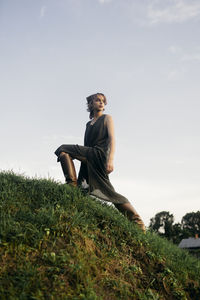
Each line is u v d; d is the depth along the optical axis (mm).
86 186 5270
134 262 4211
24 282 3088
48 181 5191
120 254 4215
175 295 3938
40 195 4742
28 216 4031
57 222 4008
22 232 3730
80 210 4625
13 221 3855
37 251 3551
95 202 5148
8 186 4836
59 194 4773
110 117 5508
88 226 4340
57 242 3754
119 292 3531
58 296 3061
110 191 5027
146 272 4141
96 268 3643
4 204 4273
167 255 4652
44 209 4219
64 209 4449
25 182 5113
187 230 53188
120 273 3842
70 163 5176
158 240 5074
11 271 3234
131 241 4543
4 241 3570
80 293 3172
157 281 4047
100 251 4051
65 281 3256
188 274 4445
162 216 55500
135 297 3600
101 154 5133
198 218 59125
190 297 4059
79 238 3961
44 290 3082
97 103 5688
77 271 3385
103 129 5395
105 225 4602
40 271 3285
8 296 2924
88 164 5086
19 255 3439
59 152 5250
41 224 3926
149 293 3750
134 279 3877
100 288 3400
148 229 5594
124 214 5160
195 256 5285
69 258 3539
